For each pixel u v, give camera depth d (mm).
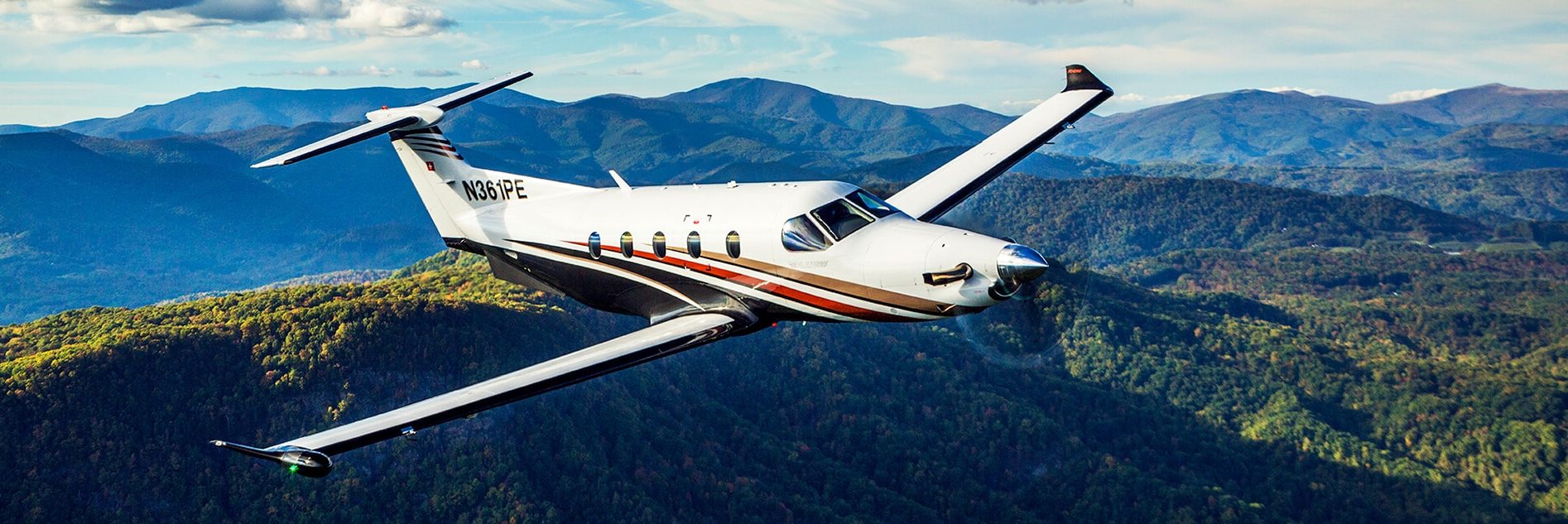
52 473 119938
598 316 174750
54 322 158250
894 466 191250
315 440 18984
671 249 25219
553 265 28500
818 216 23219
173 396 133250
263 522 127312
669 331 23656
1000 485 196750
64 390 125750
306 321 144125
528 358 152875
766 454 180750
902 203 29438
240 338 142625
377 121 31016
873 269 22484
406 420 20016
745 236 23828
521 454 146750
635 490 149000
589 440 157375
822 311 23453
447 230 31562
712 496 161125
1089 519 187500
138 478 124438
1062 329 23578
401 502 134625
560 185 29375
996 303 21969
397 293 169375
